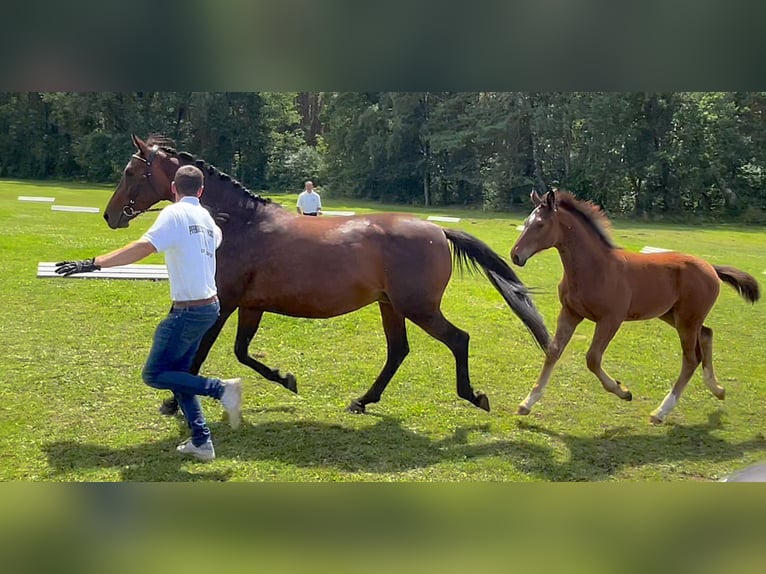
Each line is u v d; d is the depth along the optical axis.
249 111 45.41
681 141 33.06
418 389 6.12
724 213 33.84
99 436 4.77
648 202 33.97
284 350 7.04
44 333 7.05
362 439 4.98
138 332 7.29
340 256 5.12
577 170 34.88
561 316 5.81
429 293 5.23
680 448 5.13
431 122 38.72
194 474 4.28
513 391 6.20
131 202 5.39
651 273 5.70
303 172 46.00
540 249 5.46
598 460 4.82
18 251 11.54
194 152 45.31
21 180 42.91
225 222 5.16
